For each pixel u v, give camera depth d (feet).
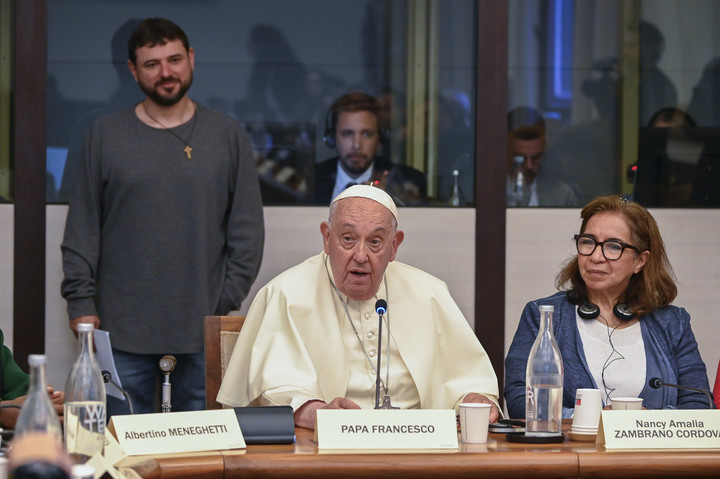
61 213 47.67
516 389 32.35
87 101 47.62
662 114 50.55
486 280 50.11
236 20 48.47
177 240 42.32
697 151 50.78
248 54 48.49
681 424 24.58
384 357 31.04
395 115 49.44
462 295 50.11
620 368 32.19
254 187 44.06
